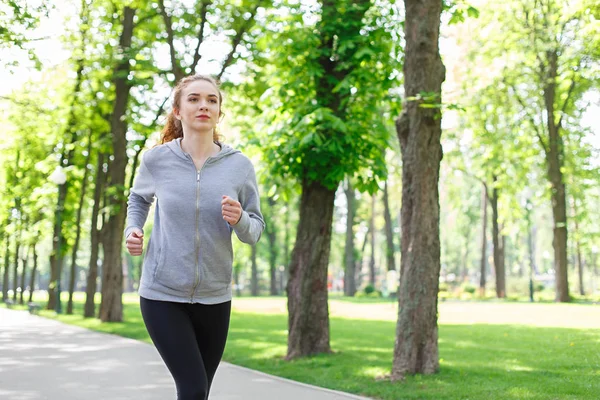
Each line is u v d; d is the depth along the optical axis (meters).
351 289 46.50
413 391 7.79
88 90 23.64
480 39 28.16
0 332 17.27
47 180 30.59
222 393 7.94
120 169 21.06
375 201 59.53
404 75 9.17
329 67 11.26
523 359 10.69
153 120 20.73
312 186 11.39
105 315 21.05
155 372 9.73
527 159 31.95
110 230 21.25
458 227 66.50
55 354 12.08
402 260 9.08
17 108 22.05
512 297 41.69
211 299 3.52
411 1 9.10
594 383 8.23
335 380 8.82
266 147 10.99
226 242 3.53
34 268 36.75
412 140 8.99
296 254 11.43
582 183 33.44
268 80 11.75
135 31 21.52
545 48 26.52
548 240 76.12
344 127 10.01
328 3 11.12
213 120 3.60
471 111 29.66
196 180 3.50
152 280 3.47
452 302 36.09
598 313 21.97
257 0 16.66
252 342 13.72
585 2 14.01
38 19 14.91
